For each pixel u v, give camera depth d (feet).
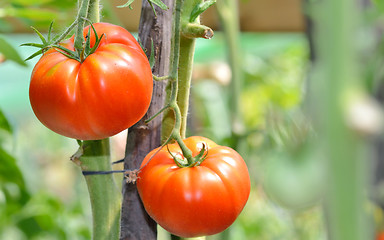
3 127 2.51
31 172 6.97
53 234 3.33
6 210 3.05
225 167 1.63
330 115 0.91
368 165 0.99
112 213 1.72
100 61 1.51
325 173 0.96
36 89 1.52
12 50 2.29
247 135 2.74
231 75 2.90
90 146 1.69
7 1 2.50
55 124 1.54
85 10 1.53
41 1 2.52
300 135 1.21
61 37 1.55
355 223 0.93
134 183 1.72
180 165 1.63
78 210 3.59
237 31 2.90
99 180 1.70
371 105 0.88
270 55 5.69
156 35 1.68
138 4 3.13
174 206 1.58
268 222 4.61
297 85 5.16
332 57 0.91
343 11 0.89
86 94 1.49
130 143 1.73
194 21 1.64
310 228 4.11
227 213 1.61
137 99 1.53
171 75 1.59
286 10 3.97
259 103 5.11
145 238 1.74
